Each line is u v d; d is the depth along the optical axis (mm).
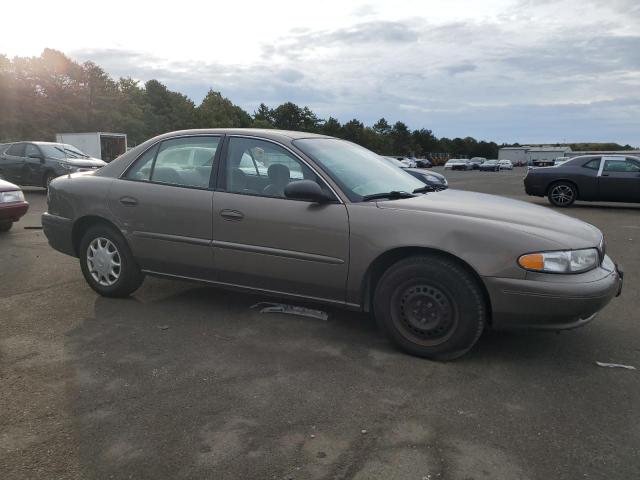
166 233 4445
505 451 2531
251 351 3707
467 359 3615
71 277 5676
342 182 3902
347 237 3719
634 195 13070
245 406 2936
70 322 4262
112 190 4703
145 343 3836
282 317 4414
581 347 3850
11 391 3086
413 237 3531
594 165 13555
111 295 4871
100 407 2914
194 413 2857
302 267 3904
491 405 2979
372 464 2420
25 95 63500
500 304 3363
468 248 3400
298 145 4121
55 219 5031
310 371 3393
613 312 4668
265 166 4148
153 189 4527
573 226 3664
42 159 15195
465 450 2535
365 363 3527
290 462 2432
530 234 3375
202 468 2385
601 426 2768
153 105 94812
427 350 3576
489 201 4109
